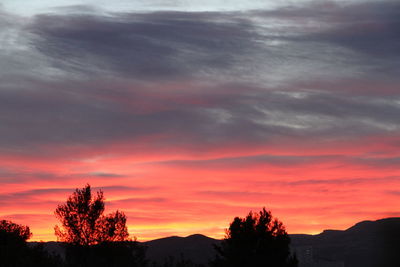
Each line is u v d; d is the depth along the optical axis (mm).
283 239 52781
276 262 51781
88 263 57781
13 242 57500
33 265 56531
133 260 65625
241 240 52156
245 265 51281
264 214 53375
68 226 58312
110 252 58656
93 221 58531
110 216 59438
